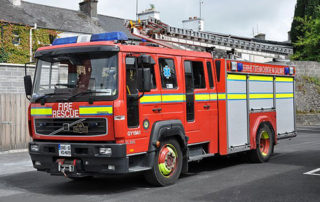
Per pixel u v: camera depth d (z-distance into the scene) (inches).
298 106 1082.7
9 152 495.5
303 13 1301.7
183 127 307.9
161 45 337.4
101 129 257.8
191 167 380.5
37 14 1179.3
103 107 256.8
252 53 439.2
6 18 1060.5
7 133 495.8
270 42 1198.9
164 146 293.0
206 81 340.5
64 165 269.4
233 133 364.8
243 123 378.6
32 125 289.9
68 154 267.3
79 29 1232.2
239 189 274.1
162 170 289.4
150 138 279.6
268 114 415.2
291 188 275.1
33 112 287.7
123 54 265.0
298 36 1294.3
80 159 266.4
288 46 1284.4
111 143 257.0
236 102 370.3
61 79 277.3
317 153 468.8
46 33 1127.6
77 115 265.4
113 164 256.1
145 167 275.9
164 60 300.7
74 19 1278.3
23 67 551.2
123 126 256.2
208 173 343.9
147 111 278.5
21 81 549.6
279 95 438.9
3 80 531.5
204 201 242.1
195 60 331.9
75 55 273.6
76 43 278.5
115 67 260.8
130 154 261.9
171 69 306.3
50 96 278.7
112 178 336.5
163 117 292.4
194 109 323.9
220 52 400.5
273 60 484.4
